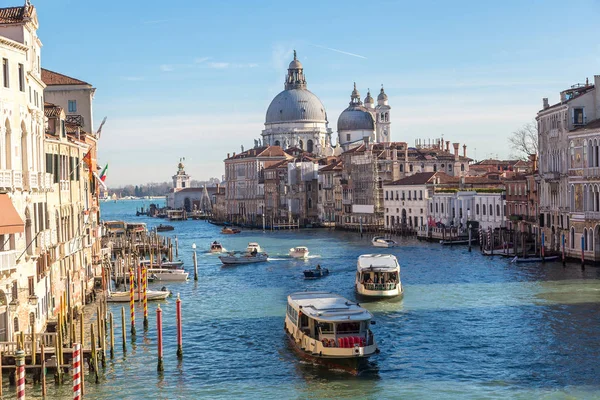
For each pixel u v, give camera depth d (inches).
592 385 1594.5
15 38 1638.8
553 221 3651.6
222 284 3166.8
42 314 1784.0
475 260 3703.3
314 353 1758.1
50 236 1850.4
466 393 1571.1
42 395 1518.2
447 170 6560.0
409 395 1567.4
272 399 1560.0
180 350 1859.0
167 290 2908.5
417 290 2783.0
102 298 2265.0
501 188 4726.9
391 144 6879.9
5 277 1492.4
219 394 1595.7
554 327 2092.8
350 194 6742.1
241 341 2027.6
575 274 3021.7
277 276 3388.3
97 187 3088.1
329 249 4726.9
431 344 1952.5
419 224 5590.6
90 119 2910.9
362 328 1766.7
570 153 3366.1
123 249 3949.3
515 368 1727.4
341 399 1549.0
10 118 1542.8
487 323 2169.0
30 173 1641.2
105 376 1718.8
